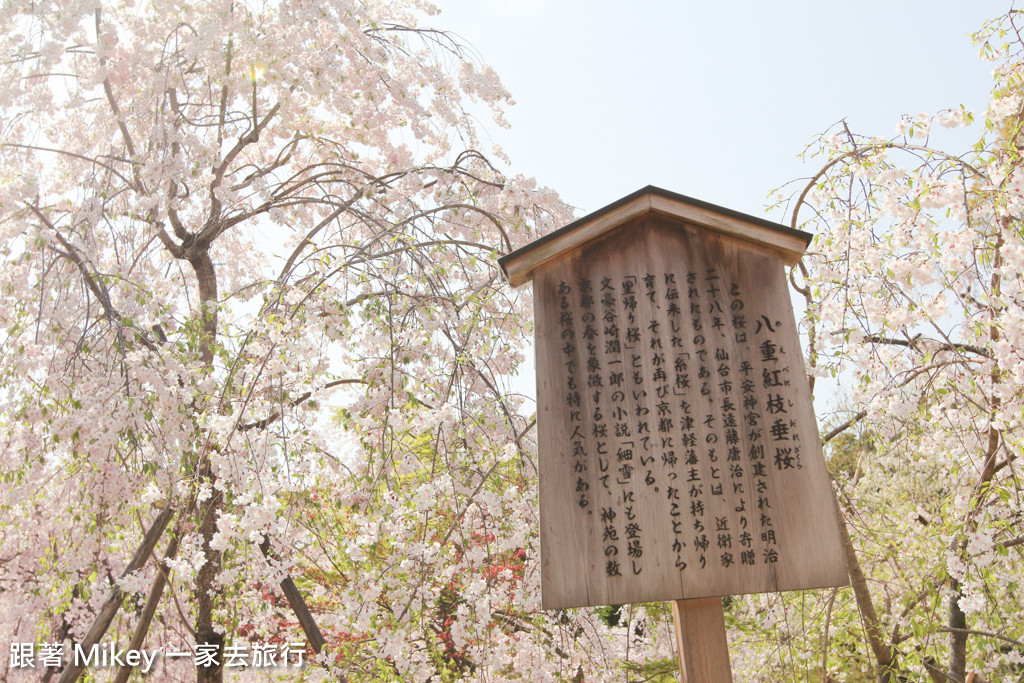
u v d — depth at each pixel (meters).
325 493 5.01
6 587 5.74
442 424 4.66
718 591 2.96
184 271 7.75
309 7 6.29
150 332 5.80
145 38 6.66
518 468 5.00
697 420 3.19
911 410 4.47
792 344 3.23
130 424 4.93
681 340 3.32
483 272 6.37
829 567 2.93
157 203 6.11
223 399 4.61
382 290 5.05
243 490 4.15
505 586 4.98
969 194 4.41
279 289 4.53
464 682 5.21
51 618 5.77
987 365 4.38
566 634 5.15
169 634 6.20
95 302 5.59
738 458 3.12
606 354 3.36
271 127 8.09
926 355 4.53
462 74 7.03
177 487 4.86
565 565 3.07
